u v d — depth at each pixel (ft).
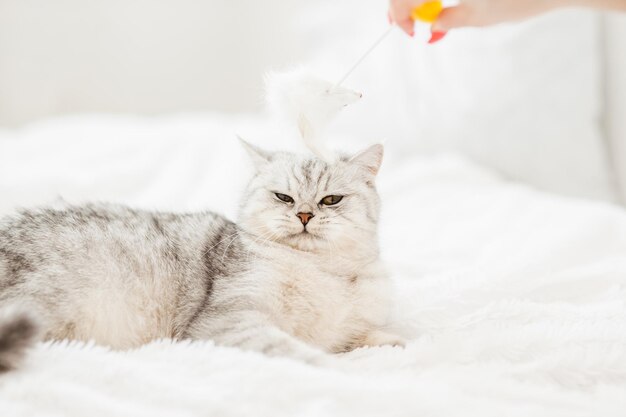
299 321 2.75
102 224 2.72
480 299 2.92
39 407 2.15
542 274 3.12
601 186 4.41
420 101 4.80
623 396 2.29
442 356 2.51
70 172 3.99
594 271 3.10
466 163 4.41
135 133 4.49
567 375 2.42
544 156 4.46
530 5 2.95
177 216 2.92
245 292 2.68
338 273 2.84
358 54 5.01
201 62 6.53
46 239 2.61
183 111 6.51
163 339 2.56
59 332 2.55
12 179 3.80
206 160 4.27
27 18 5.69
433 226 3.77
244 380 2.25
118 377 2.26
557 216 3.71
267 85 2.73
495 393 2.29
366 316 2.82
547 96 4.44
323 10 5.42
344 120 5.05
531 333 2.58
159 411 2.15
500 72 4.47
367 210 2.97
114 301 2.62
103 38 6.03
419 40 4.70
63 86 5.90
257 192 2.95
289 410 2.18
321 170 2.93
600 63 4.45
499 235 3.61
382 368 2.45
